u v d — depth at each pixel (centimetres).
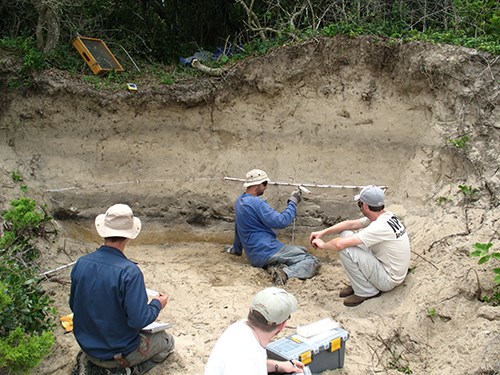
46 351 380
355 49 685
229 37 884
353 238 492
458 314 463
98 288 361
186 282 551
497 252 473
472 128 601
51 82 698
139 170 720
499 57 607
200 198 712
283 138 718
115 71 744
